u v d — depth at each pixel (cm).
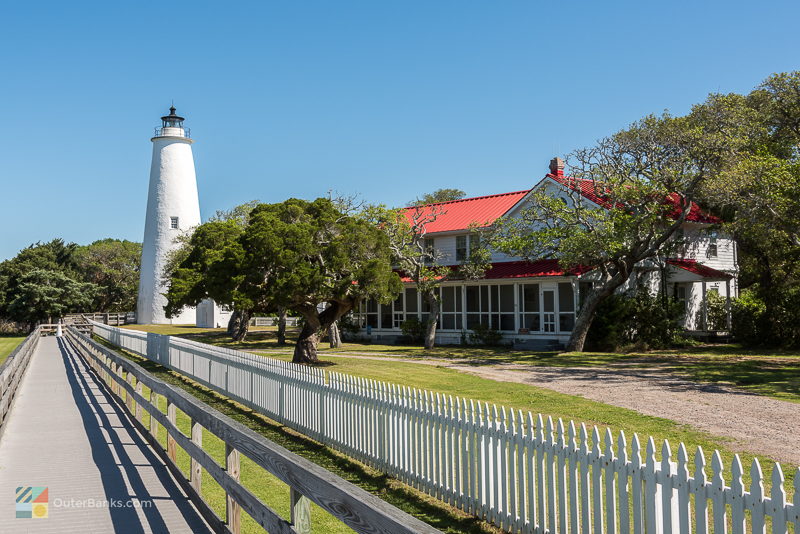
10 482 825
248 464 998
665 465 526
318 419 1148
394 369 2148
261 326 5769
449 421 811
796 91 2927
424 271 3145
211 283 2047
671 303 3072
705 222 3406
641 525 546
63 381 1928
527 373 2036
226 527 586
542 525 662
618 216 2672
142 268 5962
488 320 3356
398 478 913
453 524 746
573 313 3081
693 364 2270
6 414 1202
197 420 707
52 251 7025
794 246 2970
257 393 1436
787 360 2395
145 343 2747
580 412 1323
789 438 1059
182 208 5869
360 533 355
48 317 6153
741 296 3678
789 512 438
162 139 5844
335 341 3262
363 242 2144
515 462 700
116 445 1035
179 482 800
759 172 2333
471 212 3731
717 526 487
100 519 682
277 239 1967
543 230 2844
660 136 2636
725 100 2792
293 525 445
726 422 1197
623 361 2408
